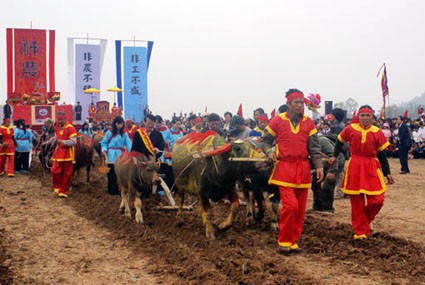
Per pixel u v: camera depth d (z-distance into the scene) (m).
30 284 6.64
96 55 30.12
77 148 14.98
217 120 10.32
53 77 29.06
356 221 8.66
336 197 13.42
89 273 7.12
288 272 6.86
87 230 9.75
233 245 8.36
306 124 7.92
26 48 28.62
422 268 7.13
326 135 11.11
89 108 29.86
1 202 12.77
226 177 8.33
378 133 8.55
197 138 9.30
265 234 9.18
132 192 10.44
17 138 18.72
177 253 7.86
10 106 26.86
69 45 29.78
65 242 8.84
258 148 8.72
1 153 17.88
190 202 12.48
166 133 13.59
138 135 11.16
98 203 12.33
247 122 15.34
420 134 26.38
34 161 22.86
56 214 11.30
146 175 9.95
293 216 7.70
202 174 8.59
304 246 8.34
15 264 7.52
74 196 13.63
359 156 8.62
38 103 27.05
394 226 10.06
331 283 6.58
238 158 8.00
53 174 13.64
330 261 7.54
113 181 13.35
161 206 11.54
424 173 19.72
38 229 9.84
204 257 7.65
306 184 7.83
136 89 29.91
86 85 30.09
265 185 9.20
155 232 9.35
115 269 7.29
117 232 9.53
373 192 8.43
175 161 9.49
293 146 7.79
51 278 6.90
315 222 10.18
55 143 15.12
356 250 7.97
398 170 20.97
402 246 8.38
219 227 8.98
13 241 8.88
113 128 13.12
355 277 6.83
